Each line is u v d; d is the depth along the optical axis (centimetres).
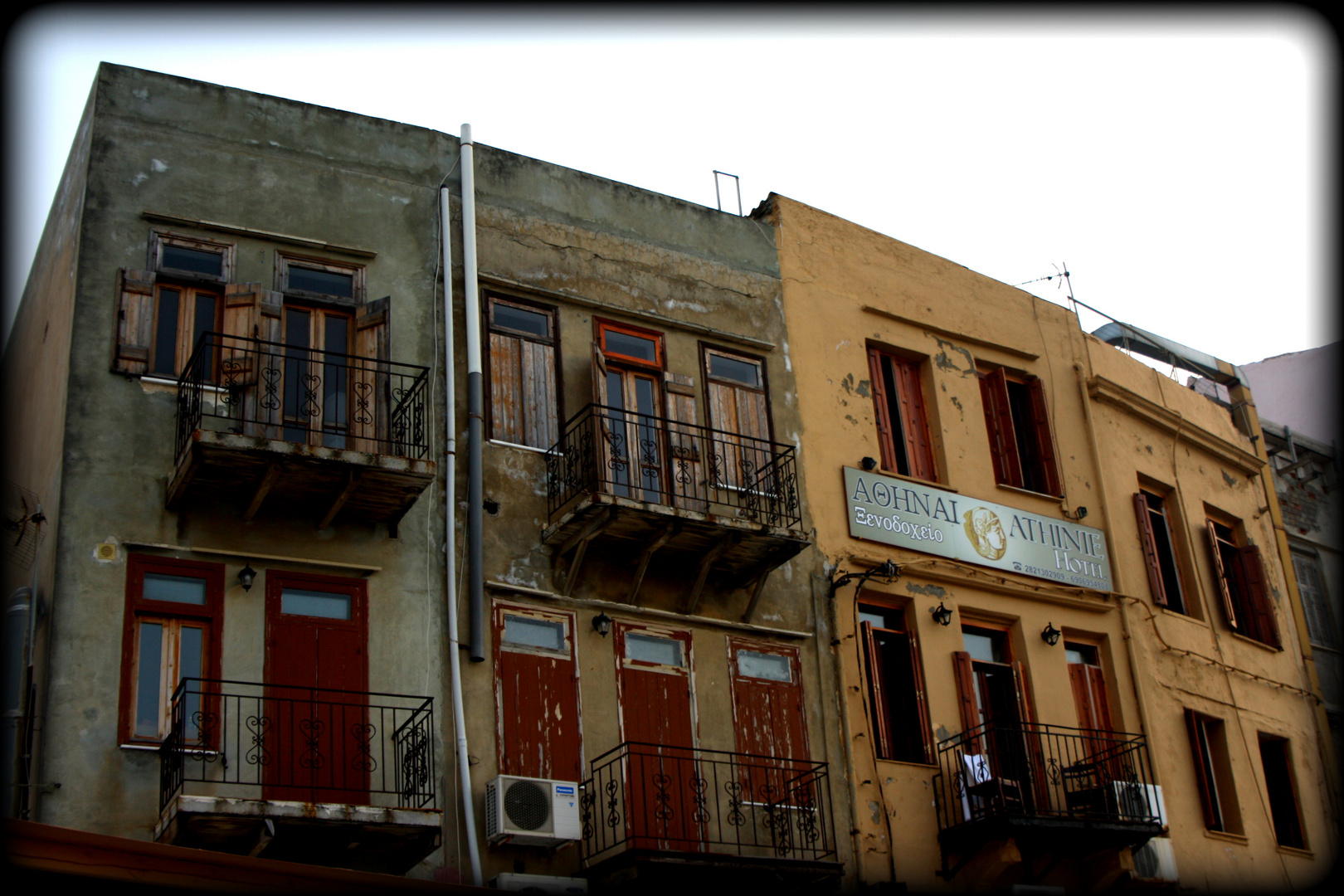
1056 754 1923
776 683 1739
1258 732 2241
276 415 1503
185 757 1360
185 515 1465
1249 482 2519
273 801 1291
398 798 1440
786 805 1666
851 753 1747
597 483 1645
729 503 1770
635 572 1680
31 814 1303
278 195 1644
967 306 2159
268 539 1495
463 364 1670
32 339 1717
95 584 1402
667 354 1831
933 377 2070
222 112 1647
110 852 1100
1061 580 2055
